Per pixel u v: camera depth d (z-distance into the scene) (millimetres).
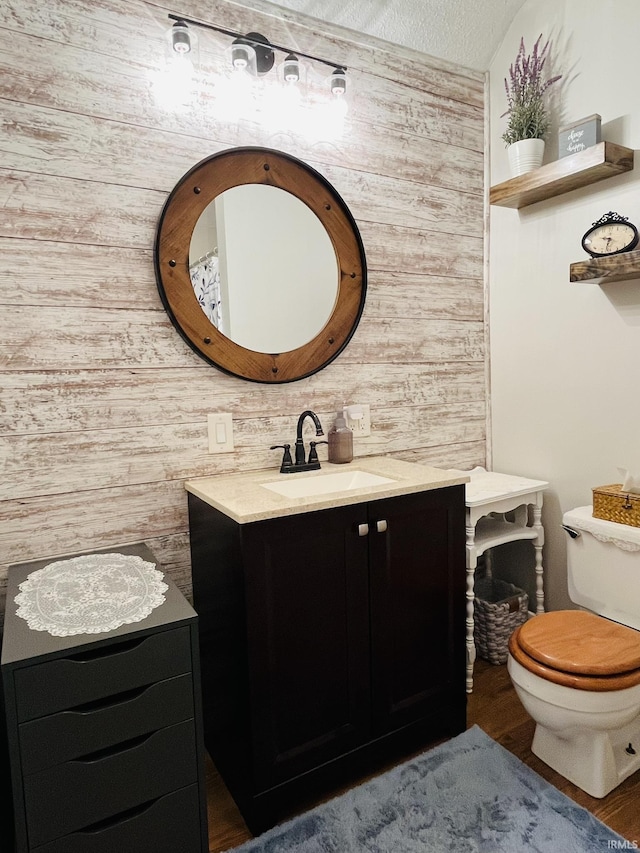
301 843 1391
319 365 1991
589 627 1636
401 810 1481
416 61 2176
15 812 1042
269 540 1384
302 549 1439
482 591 2498
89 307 1618
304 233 1937
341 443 1999
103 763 1116
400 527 1624
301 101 1927
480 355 2469
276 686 1427
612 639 1558
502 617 2193
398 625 1645
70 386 1608
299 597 1446
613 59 1896
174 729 1189
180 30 1554
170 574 1792
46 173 1538
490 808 1478
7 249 1503
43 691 1046
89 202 1599
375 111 2088
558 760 1604
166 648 1163
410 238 2211
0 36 1465
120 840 1151
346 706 1559
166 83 1685
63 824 1090
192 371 1787
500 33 2238
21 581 1398
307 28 1932
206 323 1771
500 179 2342
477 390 2471
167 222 1687
